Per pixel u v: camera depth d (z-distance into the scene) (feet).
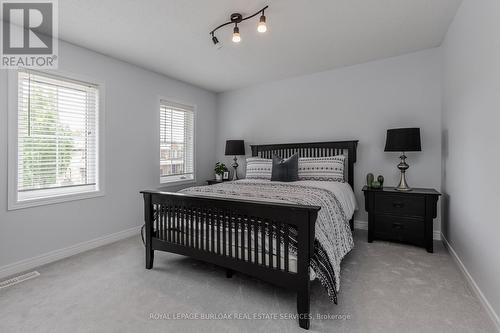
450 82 8.02
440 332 4.58
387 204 9.25
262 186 8.87
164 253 8.64
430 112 9.73
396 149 9.09
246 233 5.99
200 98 14.46
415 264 7.54
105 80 9.62
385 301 5.60
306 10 6.91
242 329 4.74
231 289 6.20
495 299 4.84
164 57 10.03
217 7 6.73
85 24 7.49
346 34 8.34
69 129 8.68
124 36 8.26
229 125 15.14
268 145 13.28
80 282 6.56
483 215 5.43
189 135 13.96
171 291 6.10
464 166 6.72
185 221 6.89
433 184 9.76
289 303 5.60
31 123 7.72
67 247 8.45
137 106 10.87
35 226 7.68
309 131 12.42
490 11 5.02
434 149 9.70
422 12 7.10
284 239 5.21
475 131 5.86
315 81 12.19
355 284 6.37
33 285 6.42
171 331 4.69
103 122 9.52
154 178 11.67
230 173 15.12
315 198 6.75
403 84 10.19
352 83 11.27
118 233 10.10
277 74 12.30
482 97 5.44
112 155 9.87
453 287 6.18
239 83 13.71
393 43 9.11
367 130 11.00
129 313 5.24
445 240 8.95
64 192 8.57
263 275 5.52
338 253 6.35
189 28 7.82
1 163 7.02
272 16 7.20
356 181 11.27
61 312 5.27
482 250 5.48
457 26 7.11
